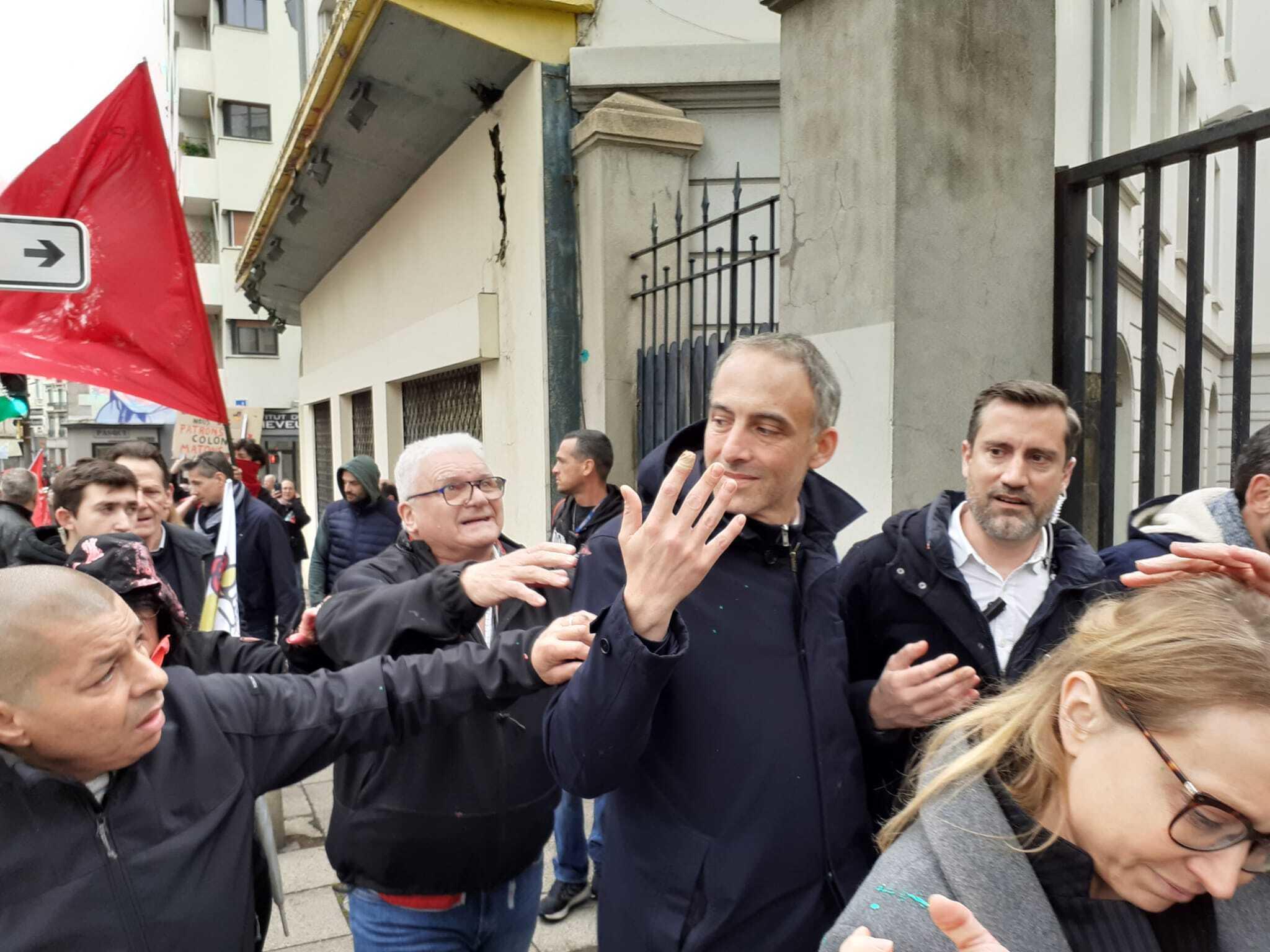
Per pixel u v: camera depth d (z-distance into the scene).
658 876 1.35
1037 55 2.79
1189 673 0.79
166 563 2.81
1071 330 2.81
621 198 4.49
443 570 1.61
